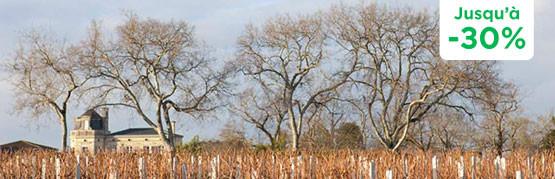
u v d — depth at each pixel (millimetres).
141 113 52688
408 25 50625
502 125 58062
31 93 52312
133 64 52000
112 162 23844
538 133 62312
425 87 51062
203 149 38094
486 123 57906
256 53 54375
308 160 23984
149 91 52781
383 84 52562
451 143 60125
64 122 52750
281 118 55281
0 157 28625
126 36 51500
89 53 51531
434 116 52625
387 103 52562
